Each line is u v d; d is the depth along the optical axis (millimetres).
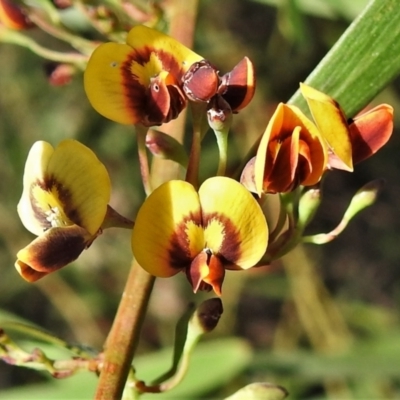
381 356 231
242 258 122
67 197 121
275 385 129
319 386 288
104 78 125
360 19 135
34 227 124
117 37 156
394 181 380
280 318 388
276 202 234
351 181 384
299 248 293
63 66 163
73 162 121
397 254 396
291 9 194
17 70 343
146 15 161
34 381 356
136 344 133
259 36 345
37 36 326
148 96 126
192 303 133
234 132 283
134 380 132
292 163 120
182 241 121
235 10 347
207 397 208
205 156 277
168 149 133
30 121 343
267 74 284
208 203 120
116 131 335
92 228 120
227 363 198
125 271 336
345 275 389
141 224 120
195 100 124
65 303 322
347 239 395
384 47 135
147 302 134
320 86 137
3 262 343
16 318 164
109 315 330
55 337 133
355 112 137
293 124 120
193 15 161
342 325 293
